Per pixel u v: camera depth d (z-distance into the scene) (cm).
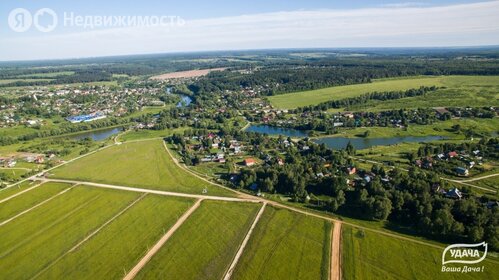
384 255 11762
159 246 13100
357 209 15062
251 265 11612
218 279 11081
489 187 16962
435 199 14200
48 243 13738
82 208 16625
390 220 14150
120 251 12925
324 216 14625
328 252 12056
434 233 12812
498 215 12900
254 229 13825
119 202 17038
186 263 11981
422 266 11138
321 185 17000
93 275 11662
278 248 12438
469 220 13175
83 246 13400
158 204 16588
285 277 10931
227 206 15950
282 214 14900
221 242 13062
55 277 11681
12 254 13125
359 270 11075
